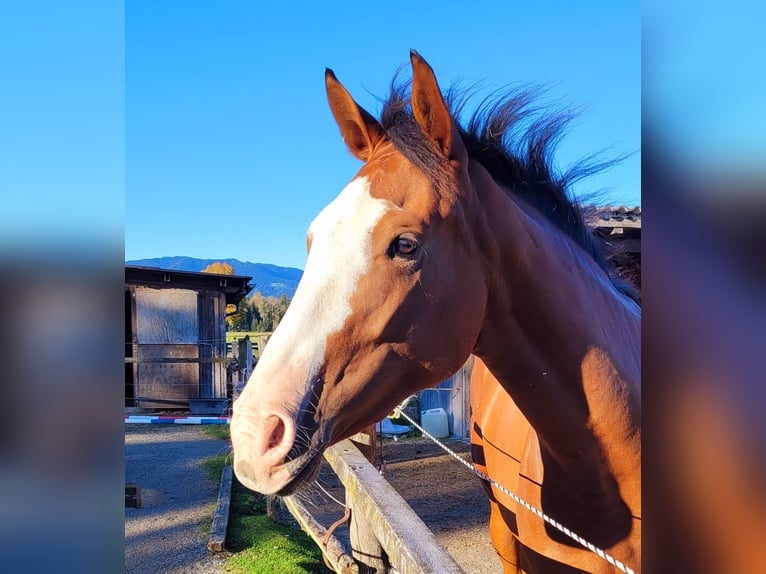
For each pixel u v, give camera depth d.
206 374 11.95
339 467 2.52
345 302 1.31
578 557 1.64
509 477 2.02
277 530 4.72
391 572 2.25
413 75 1.39
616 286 2.05
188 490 6.04
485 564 4.12
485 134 1.71
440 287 1.38
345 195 1.41
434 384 1.46
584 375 1.52
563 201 1.82
